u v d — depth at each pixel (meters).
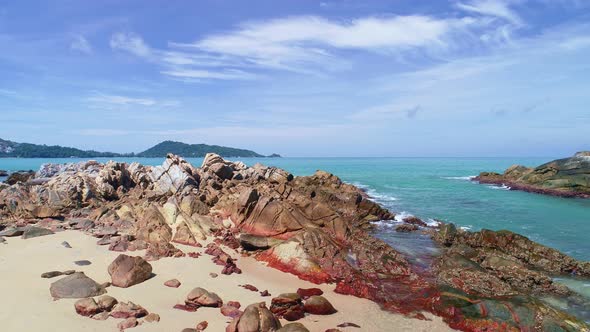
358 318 13.62
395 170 116.44
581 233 28.31
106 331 11.28
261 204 24.77
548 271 20.19
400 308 14.62
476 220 33.31
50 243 20.98
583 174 51.47
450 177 84.25
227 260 18.62
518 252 21.91
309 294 15.59
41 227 24.67
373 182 70.62
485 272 17.98
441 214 36.25
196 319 12.42
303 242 19.39
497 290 16.22
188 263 18.44
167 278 16.28
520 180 60.69
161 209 25.34
